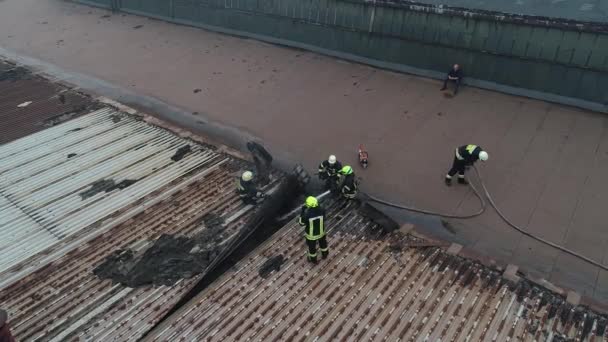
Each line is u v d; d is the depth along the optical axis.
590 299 6.52
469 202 8.94
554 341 5.78
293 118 12.12
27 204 8.45
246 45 17.09
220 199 8.56
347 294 6.52
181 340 5.90
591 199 8.80
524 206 8.73
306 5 15.38
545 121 11.38
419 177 9.66
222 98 13.34
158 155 9.99
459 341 5.80
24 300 6.50
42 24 20.61
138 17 20.88
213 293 6.60
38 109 12.24
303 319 6.15
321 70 14.76
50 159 9.86
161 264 7.10
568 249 7.75
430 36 13.31
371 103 12.64
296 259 7.17
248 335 5.95
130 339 5.94
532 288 6.55
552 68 11.82
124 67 15.77
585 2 12.88
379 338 5.86
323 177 8.94
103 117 11.72
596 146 10.33
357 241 7.55
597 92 11.46
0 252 7.36
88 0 22.81
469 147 8.68
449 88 13.19
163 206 8.38
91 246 7.46
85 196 8.67
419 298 6.43
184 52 16.80
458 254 7.20
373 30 14.28
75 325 6.11
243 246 7.82
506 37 12.09
